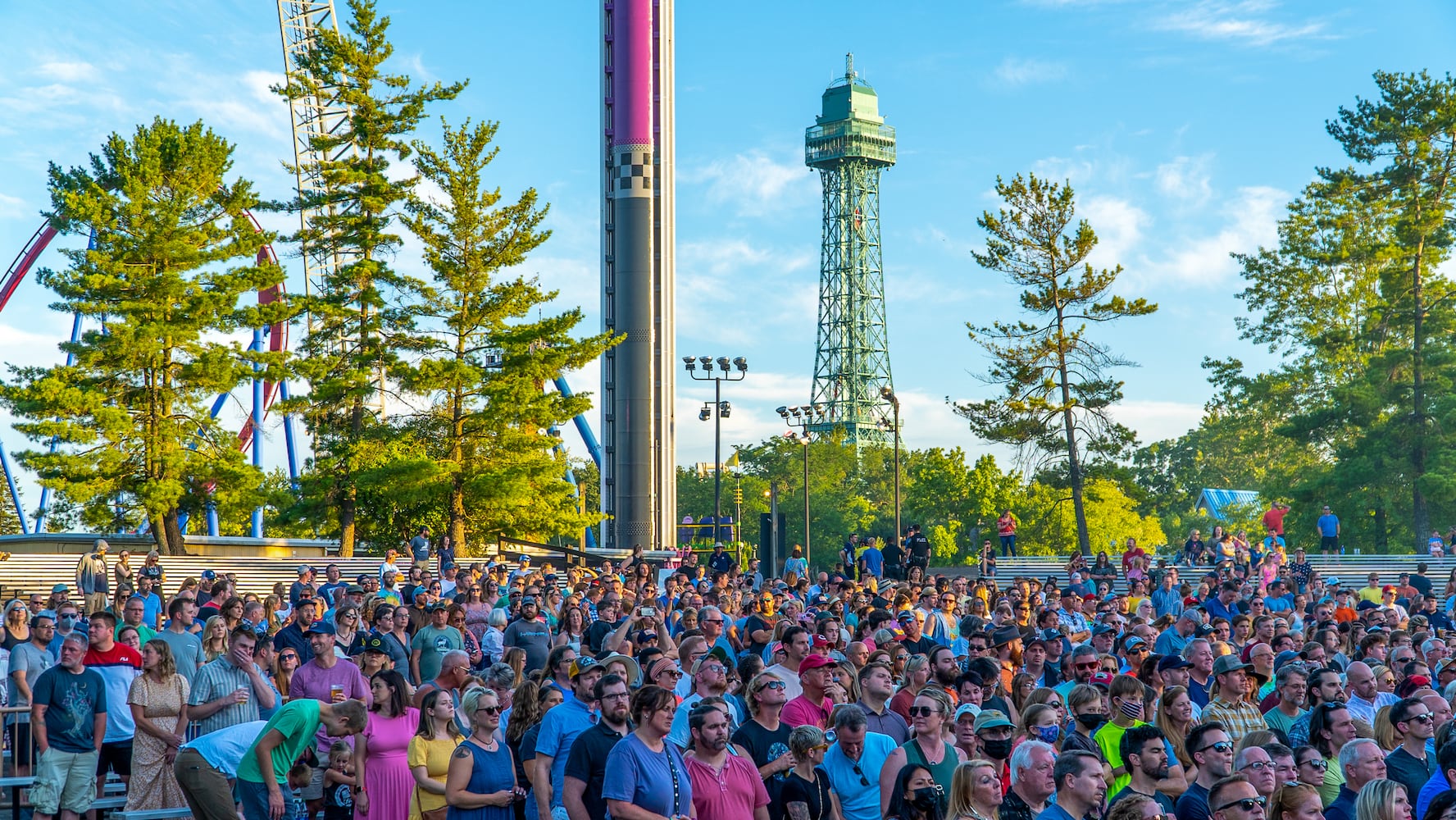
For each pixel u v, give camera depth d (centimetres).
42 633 1477
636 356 6356
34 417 4800
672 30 6556
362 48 5438
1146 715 1255
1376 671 1408
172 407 5122
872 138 19688
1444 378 6562
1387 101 6944
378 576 4581
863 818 999
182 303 4981
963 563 10988
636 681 1164
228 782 1143
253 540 5706
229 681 1277
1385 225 7262
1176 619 1952
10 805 1405
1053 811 852
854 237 19212
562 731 1012
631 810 877
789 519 12394
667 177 6481
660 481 6400
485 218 5331
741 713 1240
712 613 1614
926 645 1859
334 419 5431
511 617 2281
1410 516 6894
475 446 5391
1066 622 2098
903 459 14525
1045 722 1035
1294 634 1745
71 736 1278
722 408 5775
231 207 5219
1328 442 7138
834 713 1021
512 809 1067
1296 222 7594
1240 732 1203
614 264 6425
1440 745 1063
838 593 2519
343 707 1118
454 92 5459
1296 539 7412
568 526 5441
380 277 5341
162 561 4428
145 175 5016
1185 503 15200
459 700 1209
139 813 1238
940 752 1004
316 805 1220
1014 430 6281
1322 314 7644
